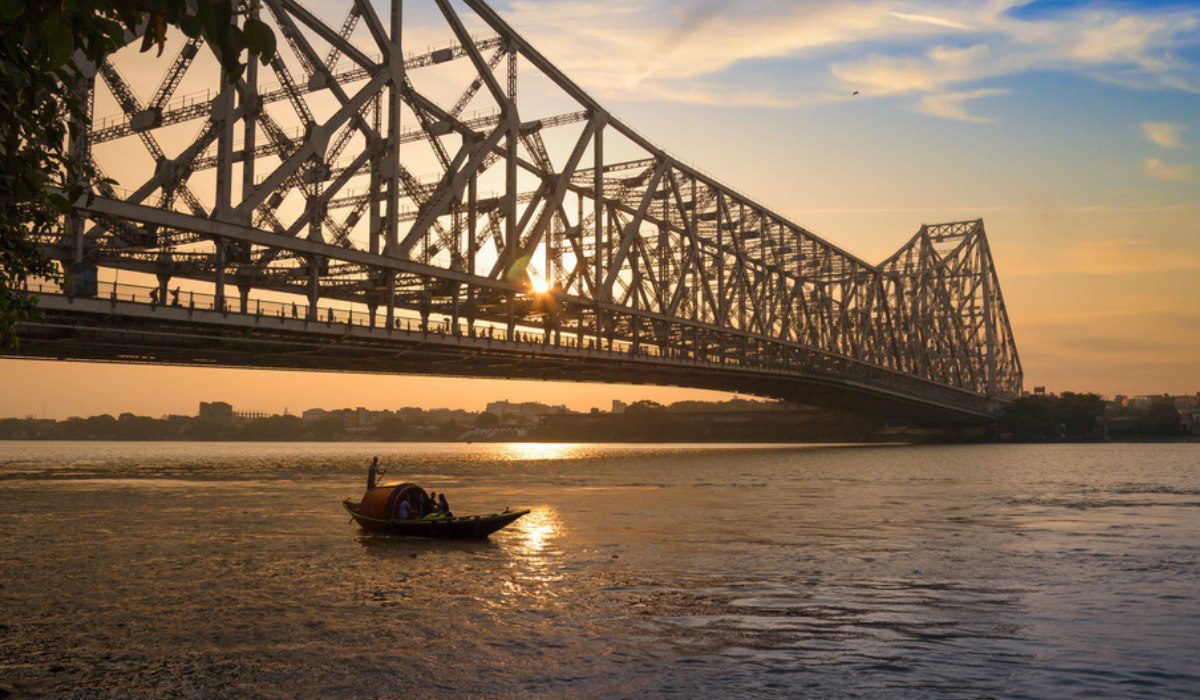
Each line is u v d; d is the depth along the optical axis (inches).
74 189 431.2
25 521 1701.5
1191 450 7273.6
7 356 2859.3
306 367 3624.5
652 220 4584.2
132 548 1354.6
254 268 2842.0
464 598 998.4
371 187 2851.9
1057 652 782.5
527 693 674.2
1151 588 1062.4
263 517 1786.4
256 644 799.7
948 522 1761.8
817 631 852.6
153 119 2258.9
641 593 1029.2
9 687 674.2
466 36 3105.3
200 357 3206.2
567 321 4365.2
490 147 3275.1
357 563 1230.9
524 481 3068.4
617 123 4099.4
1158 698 665.0
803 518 1834.4
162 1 268.5
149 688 676.7
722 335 4995.1
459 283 3174.2
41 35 290.8
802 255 6043.3
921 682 701.3
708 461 4938.5
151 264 2714.1
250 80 2469.2
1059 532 1596.9
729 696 668.1
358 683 693.9
